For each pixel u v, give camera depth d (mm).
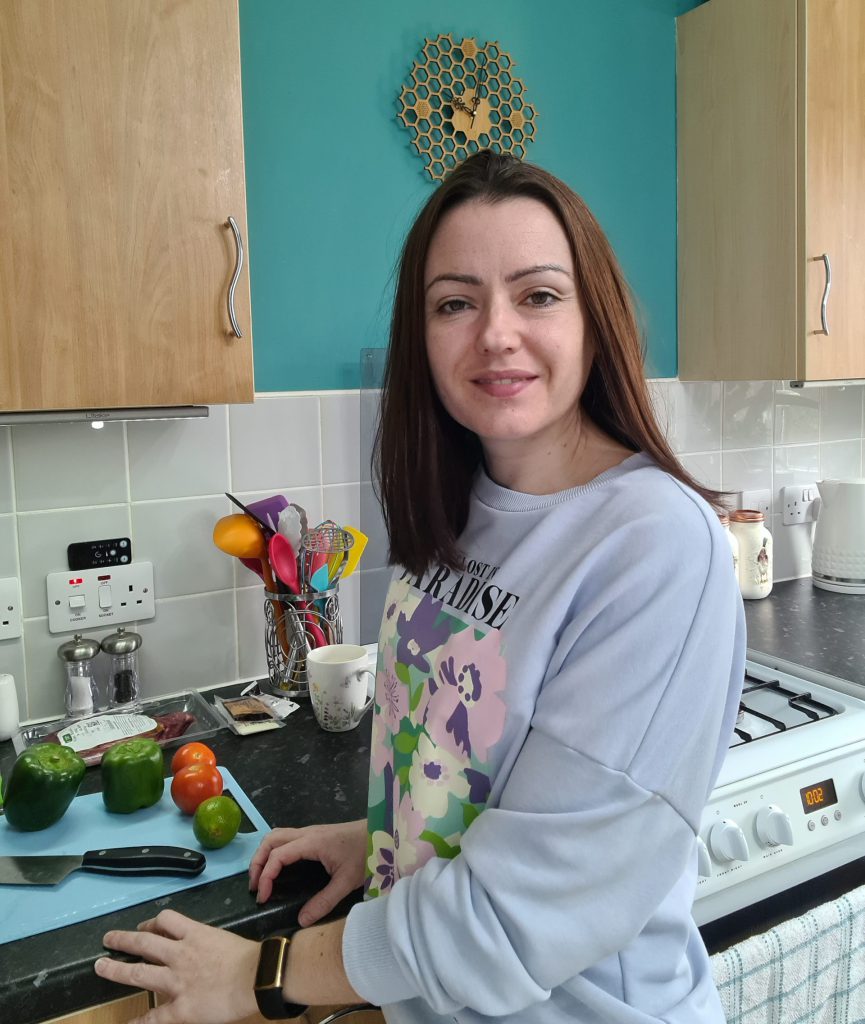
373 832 882
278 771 1258
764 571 2053
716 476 2133
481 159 779
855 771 1302
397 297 869
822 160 1735
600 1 1905
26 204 1087
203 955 786
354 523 1697
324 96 1607
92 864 969
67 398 1132
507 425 750
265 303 1584
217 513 1564
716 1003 810
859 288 1815
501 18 1784
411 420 872
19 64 1067
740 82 1857
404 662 862
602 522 712
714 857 1166
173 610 1546
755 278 1861
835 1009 1229
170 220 1174
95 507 1463
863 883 1351
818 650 1681
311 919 907
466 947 641
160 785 1130
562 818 625
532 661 702
